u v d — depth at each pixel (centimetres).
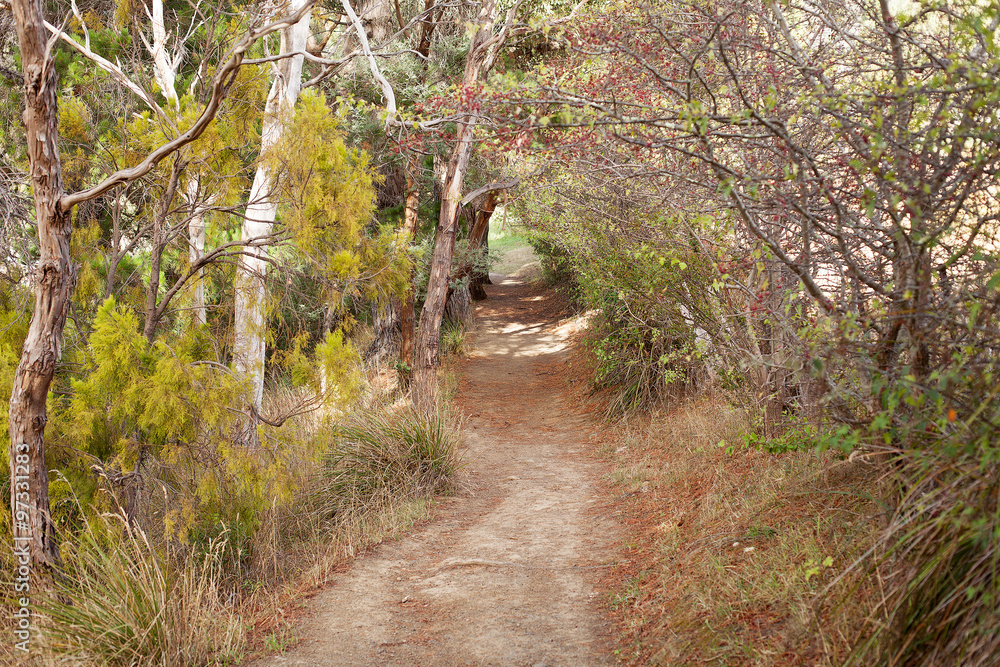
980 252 302
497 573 567
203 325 648
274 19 686
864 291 402
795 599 391
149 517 594
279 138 609
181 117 621
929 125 343
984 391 290
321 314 1215
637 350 1095
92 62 880
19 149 845
